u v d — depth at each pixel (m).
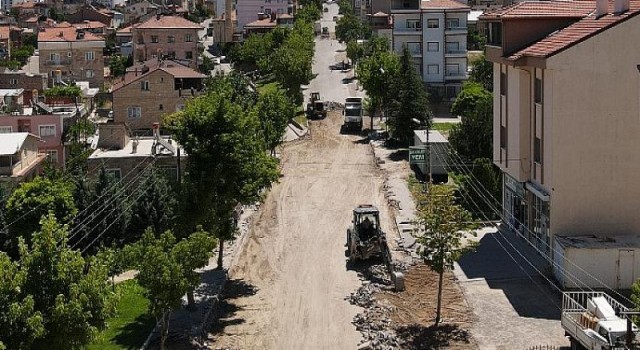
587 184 43.12
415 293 41.97
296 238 54.53
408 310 39.59
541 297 40.53
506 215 53.47
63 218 47.91
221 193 44.00
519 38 47.66
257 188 45.50
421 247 47.09
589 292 36.22
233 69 135.88
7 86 113.50
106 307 26.23
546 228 44.91
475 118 68.88
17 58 161.12
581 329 31.73
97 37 144.12
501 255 46.91
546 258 44.81
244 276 46.84
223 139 42.53
